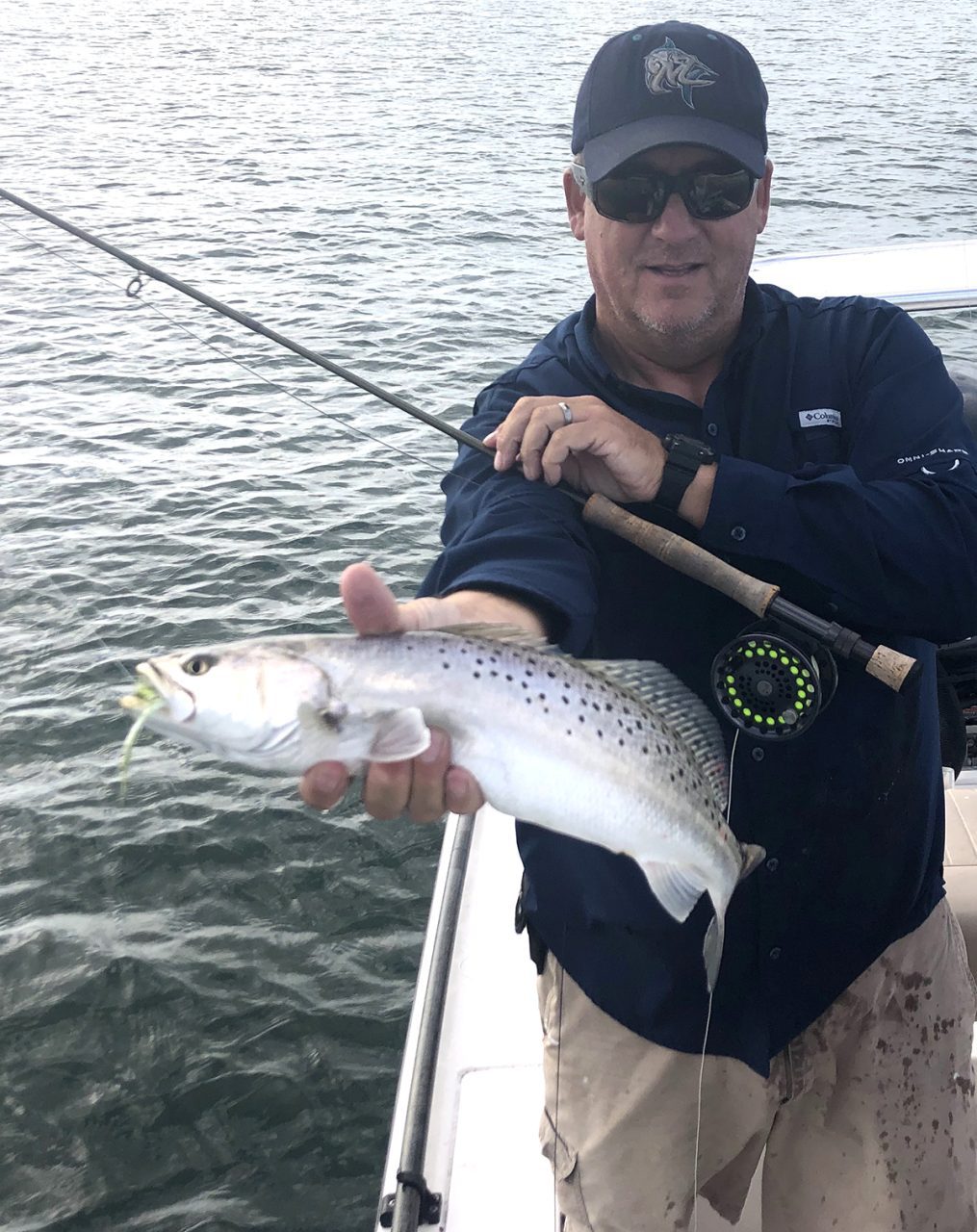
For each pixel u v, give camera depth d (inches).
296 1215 84.6
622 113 39.8
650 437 39.3
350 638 32.0
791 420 42.1
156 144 553.9
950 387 42.2
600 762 34.4
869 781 40.1
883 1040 41.4
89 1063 97.2
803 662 38.2
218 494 197.3
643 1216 41.4
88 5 1278.3
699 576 39.0
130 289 63.2
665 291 40.2
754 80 40.6
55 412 234.4
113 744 134.5
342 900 114.1
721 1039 40.6
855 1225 41.6
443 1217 47.1
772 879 40.0
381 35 1041.5
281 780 129.5
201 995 103.3
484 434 43.4
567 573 37.1
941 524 38.6
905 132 551.5
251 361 263.4
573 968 42.0
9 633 155.4
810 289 86.1
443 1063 53.7
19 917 111.7
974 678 64.6
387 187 467.5
